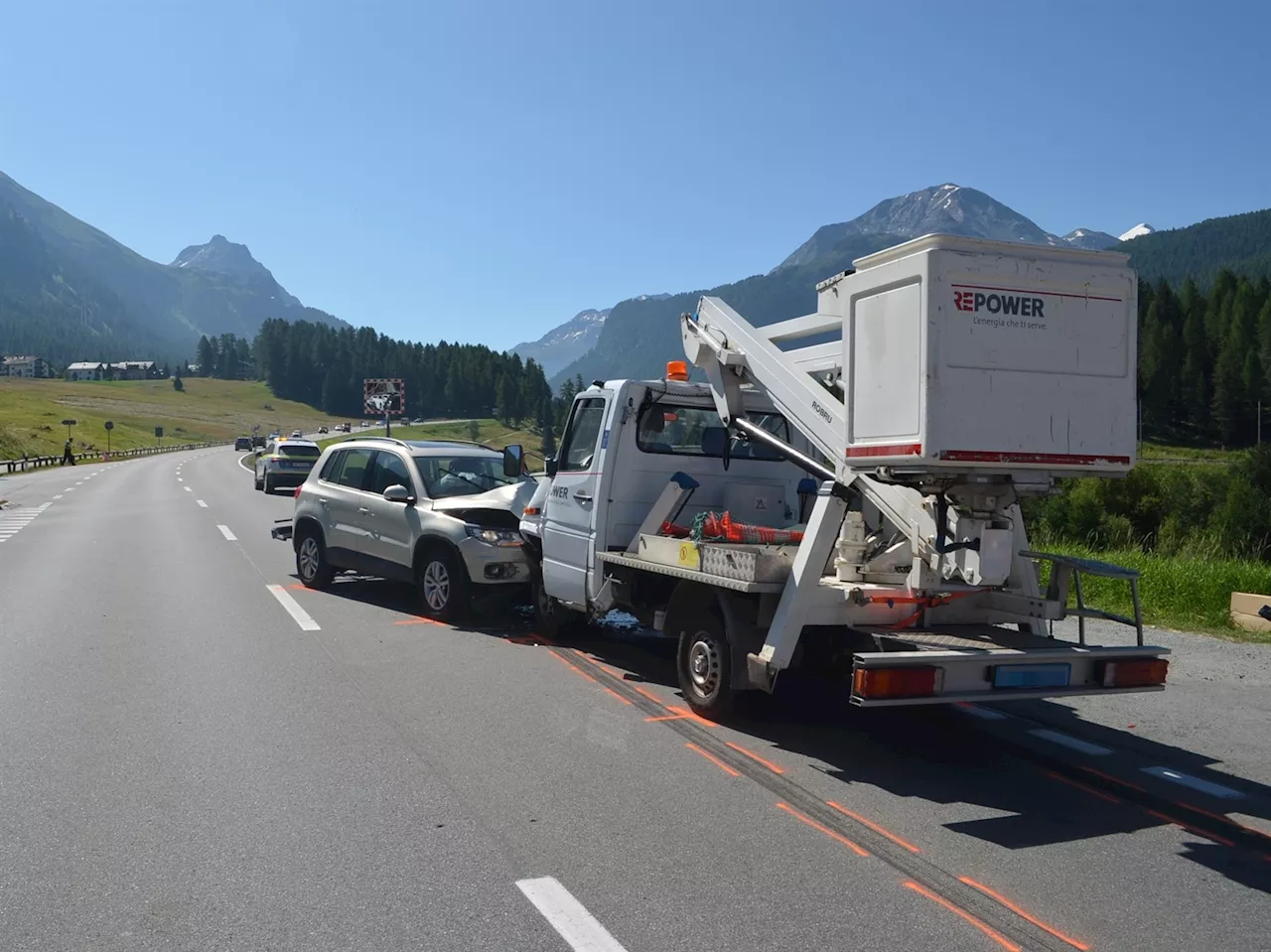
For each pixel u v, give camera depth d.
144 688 7.07
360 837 4.43
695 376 8.10
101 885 3.91
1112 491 24.89
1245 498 23.47
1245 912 3.87
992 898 3.94
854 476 5.63
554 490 8.63
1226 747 6.23
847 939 3.55
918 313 4.91
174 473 51.25
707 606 6.61
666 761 5.62
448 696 7.00
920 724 6.65
